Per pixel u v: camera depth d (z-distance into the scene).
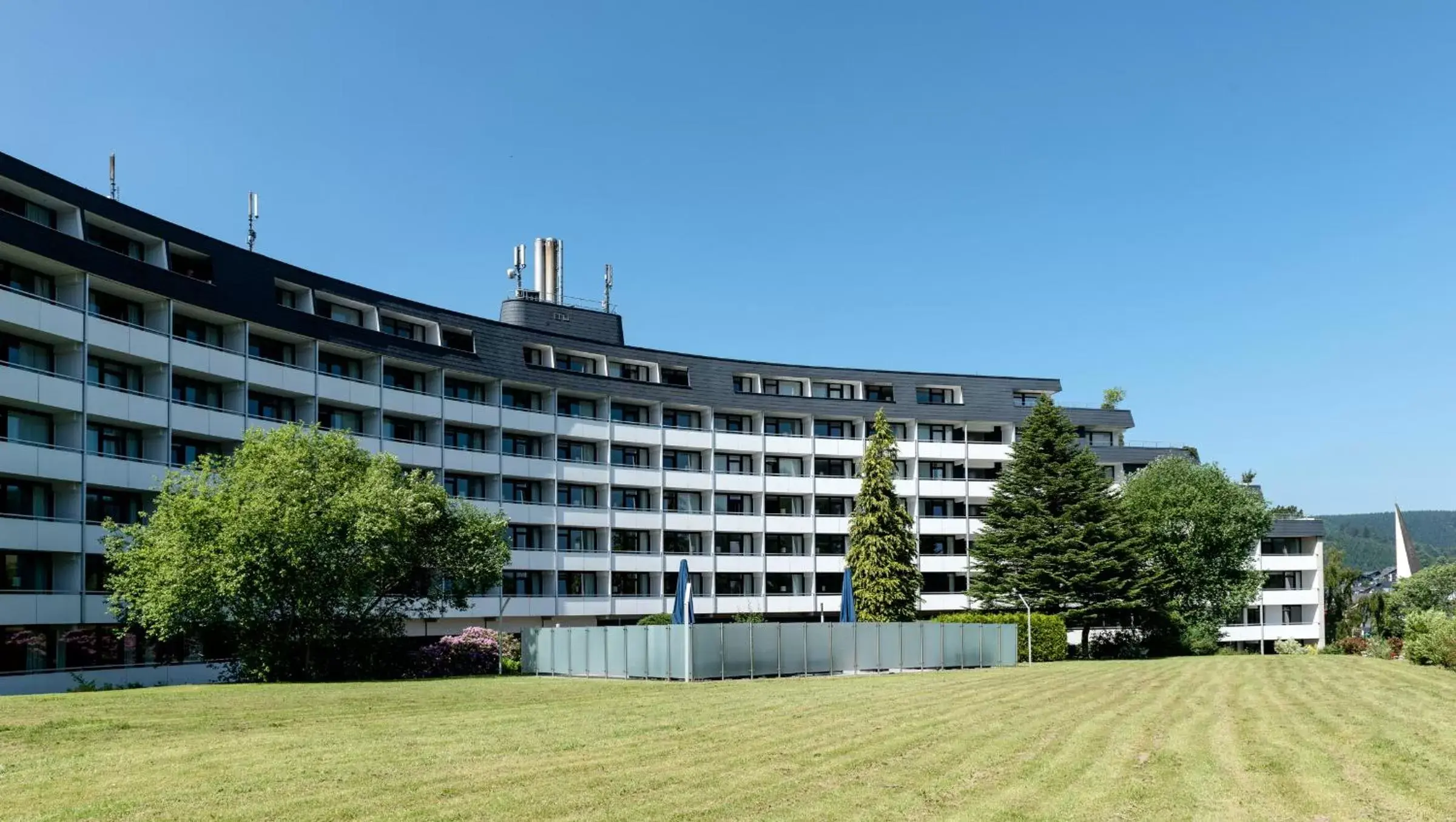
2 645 42.09
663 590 76.50
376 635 45.66
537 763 18.52
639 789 16.06
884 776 17.33
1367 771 17.61
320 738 21.77
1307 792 15.91
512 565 68.12
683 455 81.00
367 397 60.56
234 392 53.91
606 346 75.81
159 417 48.66
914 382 88.44
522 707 29.30
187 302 50.28
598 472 73.88
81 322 45.28
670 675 42.22
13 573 43.31
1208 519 74.00
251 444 41.81
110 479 46.41
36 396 43.19
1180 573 74.50
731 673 42.94
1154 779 17.02
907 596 71.50
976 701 30.64
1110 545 67.19
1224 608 76.56
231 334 54.38
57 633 44.47
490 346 68.31
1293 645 80.19
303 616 42.34
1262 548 98.38
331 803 14.91
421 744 20.73
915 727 24.06
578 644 47.50
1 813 14.23
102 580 46.69
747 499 82.38
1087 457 69.62
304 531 39.22
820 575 84.88
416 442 64.06
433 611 52.03
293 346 58.62
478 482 68.31
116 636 45.28
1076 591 66.88
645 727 23.98
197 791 15.69
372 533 40.22
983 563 71.31
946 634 52.00
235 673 44.81
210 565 38.47
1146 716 26.17
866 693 34.12
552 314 80.00
